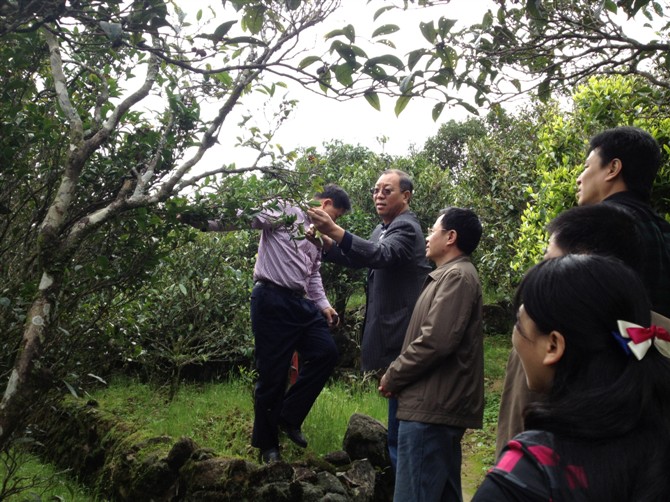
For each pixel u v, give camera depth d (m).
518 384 2.14
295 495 3.38
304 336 3.95
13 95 2.45
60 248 1.99
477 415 3.23
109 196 2.55
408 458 3.15
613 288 1.04
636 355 1.00
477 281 3.29
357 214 9.41
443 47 1.95
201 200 2.44
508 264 8.55
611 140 2.34
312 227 3.35
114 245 2.42
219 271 6.36
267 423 3.82
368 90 1.95
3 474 3.68
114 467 3.96
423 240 3.95
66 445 4.60
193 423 4.69
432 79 1.95
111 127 2.06
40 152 2.50
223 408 5.14
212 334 6.30
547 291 1.08
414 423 3.15
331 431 4.52
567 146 6.02
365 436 4.03
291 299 3.83
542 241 5.70
